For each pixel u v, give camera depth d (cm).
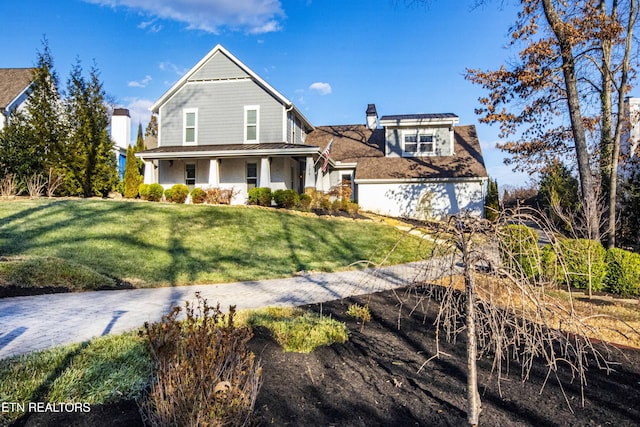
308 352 406
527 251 282
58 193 1662
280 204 1728
